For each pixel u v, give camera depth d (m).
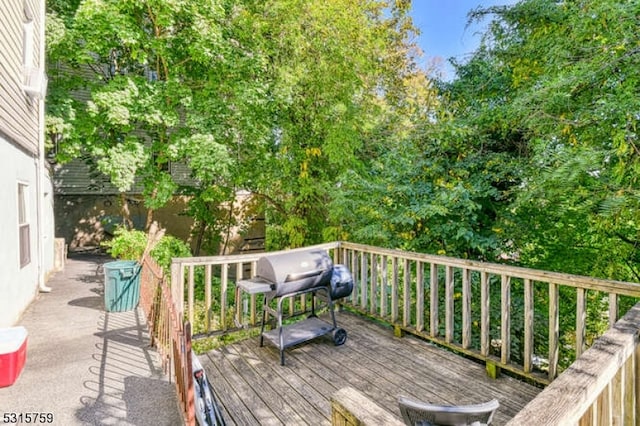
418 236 5.62
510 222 4.91
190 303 3.72
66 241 10.65
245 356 3.49
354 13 7.95
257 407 2.65
